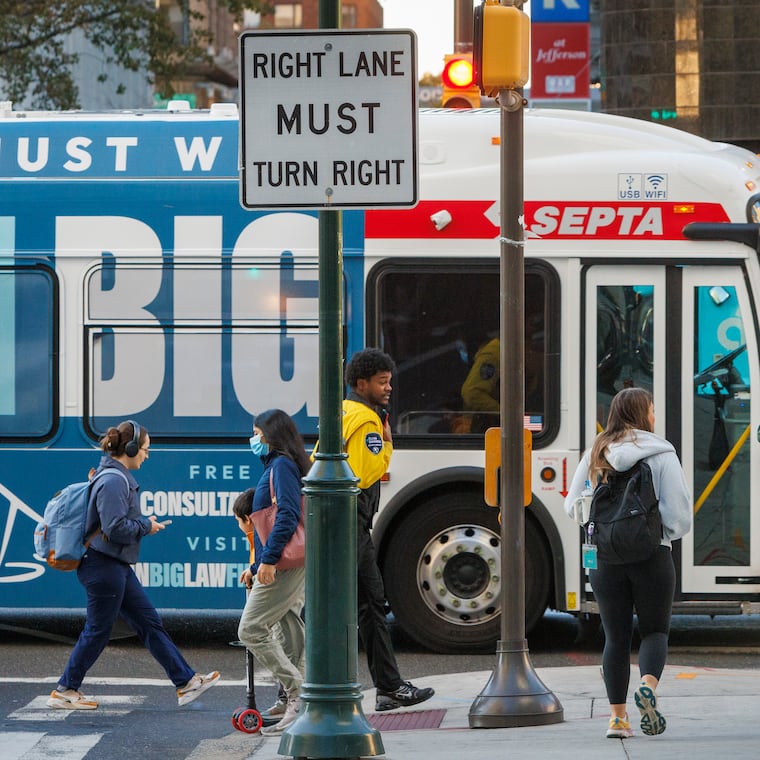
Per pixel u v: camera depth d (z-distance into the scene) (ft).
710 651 107.45
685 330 105.09
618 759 68.85
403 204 64.39
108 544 87.81
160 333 106.42
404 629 105.50
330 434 67.67
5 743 80.48
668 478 74.64
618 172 105.81
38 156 108.27
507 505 81.87
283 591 82.28
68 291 107.04
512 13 79.25
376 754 66.85
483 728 81.25
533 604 105.29
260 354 105.91
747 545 104.06
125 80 436.76
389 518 104.83
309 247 105.91
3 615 123.95
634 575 75.41
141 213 107.04
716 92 231.09
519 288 81.66
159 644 88.79
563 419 105.09
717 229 104.58
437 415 105.60
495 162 106.83
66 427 106.73
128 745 80.12
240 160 64.49
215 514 105.70
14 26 280.51
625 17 233.96
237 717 82.84
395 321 105.91
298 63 64.39
